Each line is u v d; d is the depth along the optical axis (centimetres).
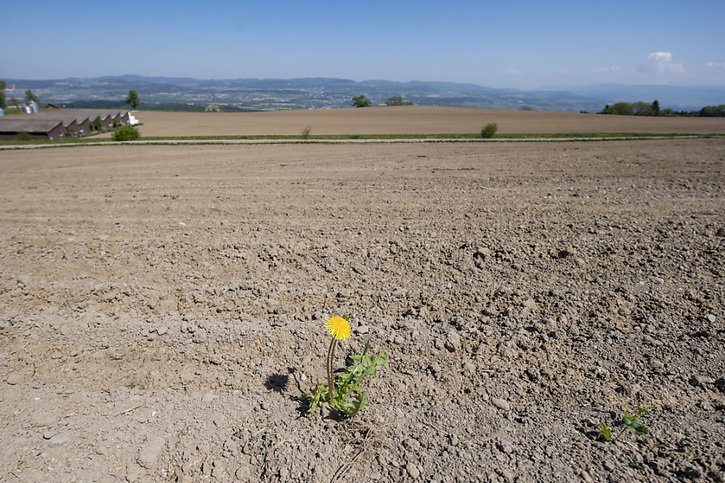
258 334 330
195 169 1322
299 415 257
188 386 281
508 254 462
